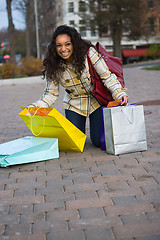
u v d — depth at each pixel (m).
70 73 3.96
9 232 2.42
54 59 3.87
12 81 17.39
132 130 4.02
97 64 3.87
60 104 8.95
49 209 2.74
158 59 43.38
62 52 3.73
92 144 4.61
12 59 19.56
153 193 2.92
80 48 3.73
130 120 3.98
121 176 3.35
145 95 9.38
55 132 4.02
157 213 2.57
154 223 2.43
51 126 3.95
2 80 17.22
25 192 3.11
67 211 2.69
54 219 2.57
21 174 3.60
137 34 32.84
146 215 2.54
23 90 14.04
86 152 4.22
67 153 4.23
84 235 2.33
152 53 43.69
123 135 3.99
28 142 4.11
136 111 4.02
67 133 3.93
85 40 3.88
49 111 3.94
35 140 4.13
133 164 3.68
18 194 3.08
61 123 3.86
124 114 3.95
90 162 3.82
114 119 3.90
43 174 3.55
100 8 31.05
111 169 3.57
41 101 4.18
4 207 2.83
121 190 3.02
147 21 32.69
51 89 4.19
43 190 3.13
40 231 2.41
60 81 4.07
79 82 4.01
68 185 3.21
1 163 3.81
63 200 2.89
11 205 2.86
